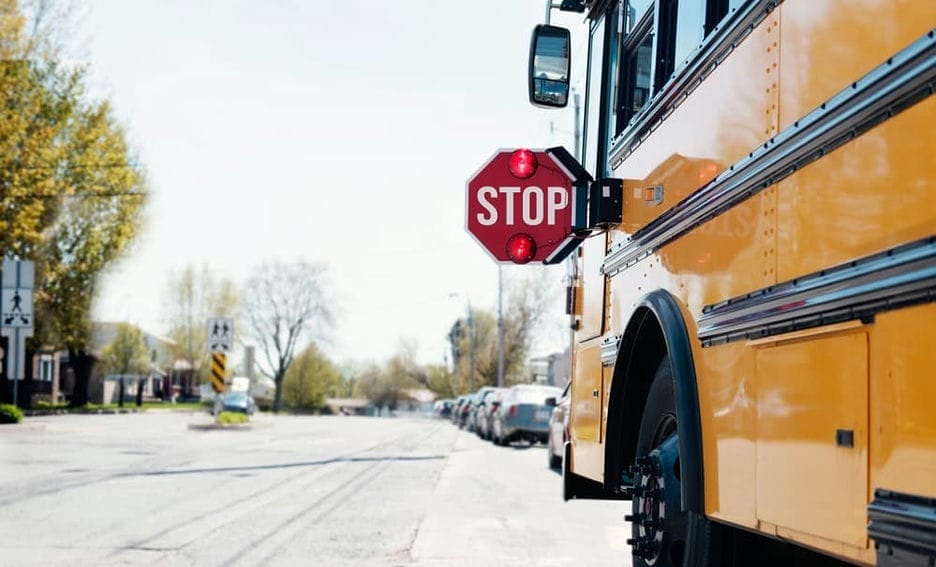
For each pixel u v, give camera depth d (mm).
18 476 14828
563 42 6004
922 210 2414
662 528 4621
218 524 10211
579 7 6477
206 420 40281
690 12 4469
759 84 3512
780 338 3170
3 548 8523
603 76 6055
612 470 5320
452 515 11219
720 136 3895
